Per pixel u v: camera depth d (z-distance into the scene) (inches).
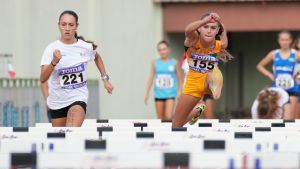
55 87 716.7
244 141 504.4
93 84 1374.3
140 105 1626.5
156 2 1609.3
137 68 1625.2
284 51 1163.3
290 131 619.8
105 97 1604.3
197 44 672.4
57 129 612.7
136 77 1626.5
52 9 1596.9
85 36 1611.7
